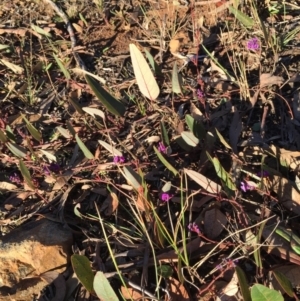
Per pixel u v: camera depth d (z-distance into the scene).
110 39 0.53
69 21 0.55
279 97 0.43
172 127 0.43
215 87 0.46
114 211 0.39
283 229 0.34
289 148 0.40
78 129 0.45
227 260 0.33
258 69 0.46
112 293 0.30
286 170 0.38
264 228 0.34
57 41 0.54
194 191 0.38
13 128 0.47
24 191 0.42
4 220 0.41
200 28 0.51
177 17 0.53
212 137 0.40
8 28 0.56
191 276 0.34
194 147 0.41
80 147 0.40
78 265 0.32
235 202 0.35
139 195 0.37
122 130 0.44
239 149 0.41
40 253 0.36
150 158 0.41
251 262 0.34
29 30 0.56
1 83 0.52
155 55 0.50
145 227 0.35
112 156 0.42
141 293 0.34
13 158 0.44
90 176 0.42
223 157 0.40
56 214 0.40
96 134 0.45
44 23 0.56
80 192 0.41
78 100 0.48
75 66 0.52
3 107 0.50
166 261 0.35
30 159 0.43
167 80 0.47
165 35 0.52
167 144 0.40
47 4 0.58
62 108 0.48
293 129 0.41
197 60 0.47
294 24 0.49
